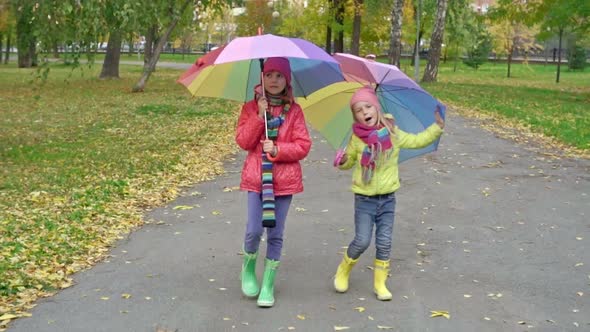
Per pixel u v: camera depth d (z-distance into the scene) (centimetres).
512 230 799
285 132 548
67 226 803
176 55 9088
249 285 574
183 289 596
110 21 1430
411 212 881
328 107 614
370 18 4822
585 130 1769
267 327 512
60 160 1302
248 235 560
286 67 548
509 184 1071
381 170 562
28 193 998
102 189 1017
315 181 1083
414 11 5400
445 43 5775
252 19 7219
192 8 3069
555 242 751
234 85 593
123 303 562
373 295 582
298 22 5256
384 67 570
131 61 7131
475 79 4759
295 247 724
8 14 1471
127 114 2152
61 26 1296
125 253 705
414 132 600
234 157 1366
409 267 660
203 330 507
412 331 506
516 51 7769
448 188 1034
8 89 3089
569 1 2905
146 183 1078
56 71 4838
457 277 631
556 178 1129
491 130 1834
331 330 507
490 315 539
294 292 590
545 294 588
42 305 556
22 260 667
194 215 867
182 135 1695
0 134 1673
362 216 569
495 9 3366
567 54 7056
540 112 2288
